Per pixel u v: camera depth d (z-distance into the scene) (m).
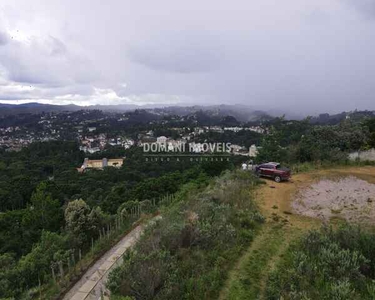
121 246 13.55
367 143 24.02
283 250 9.45
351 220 12.10
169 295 7.04
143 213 18.80
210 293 7.37
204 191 18.48
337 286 6.66
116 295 7.47
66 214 16.47
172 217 12.15
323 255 7.96
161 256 8.11
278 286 7.29
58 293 9.98
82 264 11.91
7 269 13.02
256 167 19.16
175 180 34.22
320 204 14.07
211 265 8.45
